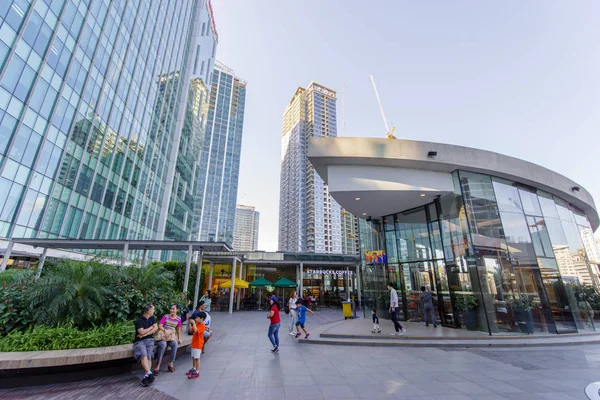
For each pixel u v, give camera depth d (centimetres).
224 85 13725
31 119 1895
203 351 847
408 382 560
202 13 6769
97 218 2720
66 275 755
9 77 1728
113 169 3025
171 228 4869
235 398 475
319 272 3045
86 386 523
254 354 809
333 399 472
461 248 1233
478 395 490
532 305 1177
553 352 852
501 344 926
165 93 4522
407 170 1260
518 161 1373
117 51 3028
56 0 2106
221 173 12562
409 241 1529
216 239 11600
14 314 666
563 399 472
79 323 721
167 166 4775
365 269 1748
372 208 1530
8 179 1728
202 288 2056
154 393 496
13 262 1912
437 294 1340
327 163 1234
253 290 3284
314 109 15900
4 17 1694
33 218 1922
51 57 2067
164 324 670
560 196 1569
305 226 14125
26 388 502
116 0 2970
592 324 1279
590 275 1483
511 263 1219
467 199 1242
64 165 2241
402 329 1062
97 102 2680
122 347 615
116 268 901
